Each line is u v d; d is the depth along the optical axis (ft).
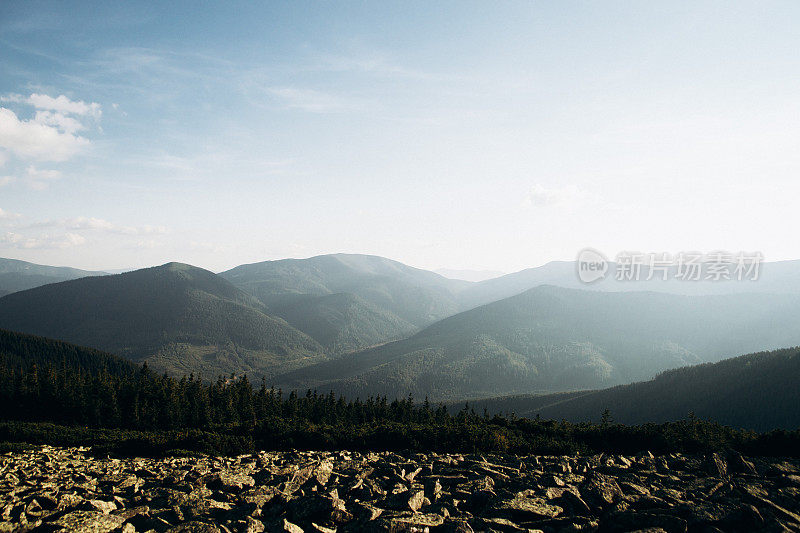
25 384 386.32
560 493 58.44
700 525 48.67
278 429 171.83
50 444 190.19
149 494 59.21
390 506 53.98
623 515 49.70
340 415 355.36
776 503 56.13
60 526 44.50
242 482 64.49
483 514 52.39
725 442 113.80
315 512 50.93
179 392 406.21
